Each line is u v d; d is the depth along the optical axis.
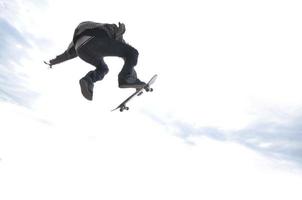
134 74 4.75
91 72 4.58
